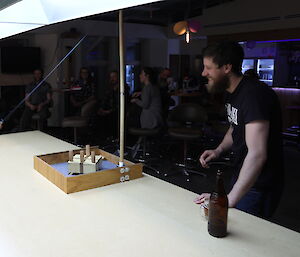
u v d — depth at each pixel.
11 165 1.78
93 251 0.98
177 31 6.48
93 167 1.47
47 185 1.50
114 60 8.37
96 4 1.16
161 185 1.51
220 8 7.89
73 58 7.61
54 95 7.47
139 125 5.46
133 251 0.98
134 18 8.51
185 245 1.02
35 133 2.59
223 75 1.46
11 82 7.21
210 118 6.15
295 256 0.97
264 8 7.06
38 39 7.48
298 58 7.61
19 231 1.09
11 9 1.43
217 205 1.07
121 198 1.36
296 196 3.58
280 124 1.54
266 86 1.46
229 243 1.03
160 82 7.08
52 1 1.34
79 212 1.23
